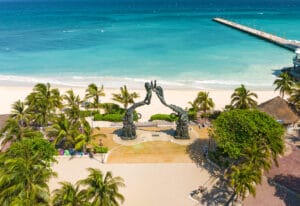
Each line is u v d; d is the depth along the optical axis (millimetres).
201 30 182875
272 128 45906
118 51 128625
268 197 43406
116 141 57375
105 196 33531
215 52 127375
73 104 62875
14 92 84312
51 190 44188
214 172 48812
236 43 145125
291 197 43500
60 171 48688
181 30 182875
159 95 56812
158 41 148375
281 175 48219
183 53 125500
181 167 50062
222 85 90500
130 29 186750
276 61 113938
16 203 31844
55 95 63750
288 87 69938
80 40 151500
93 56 121062
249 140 44094
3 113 71375
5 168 37094
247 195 43594
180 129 57562
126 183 46156
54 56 121688
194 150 54750
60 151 52656
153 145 56250
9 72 102375
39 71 103312
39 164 39812
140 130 61938
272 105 62281
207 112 69188
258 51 129375
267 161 43156
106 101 78438
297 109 63062
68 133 52031
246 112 49094
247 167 39438
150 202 42500
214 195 43750
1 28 194375
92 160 51656
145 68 105750
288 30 184500
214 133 49094
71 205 32812
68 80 94750
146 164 50688
